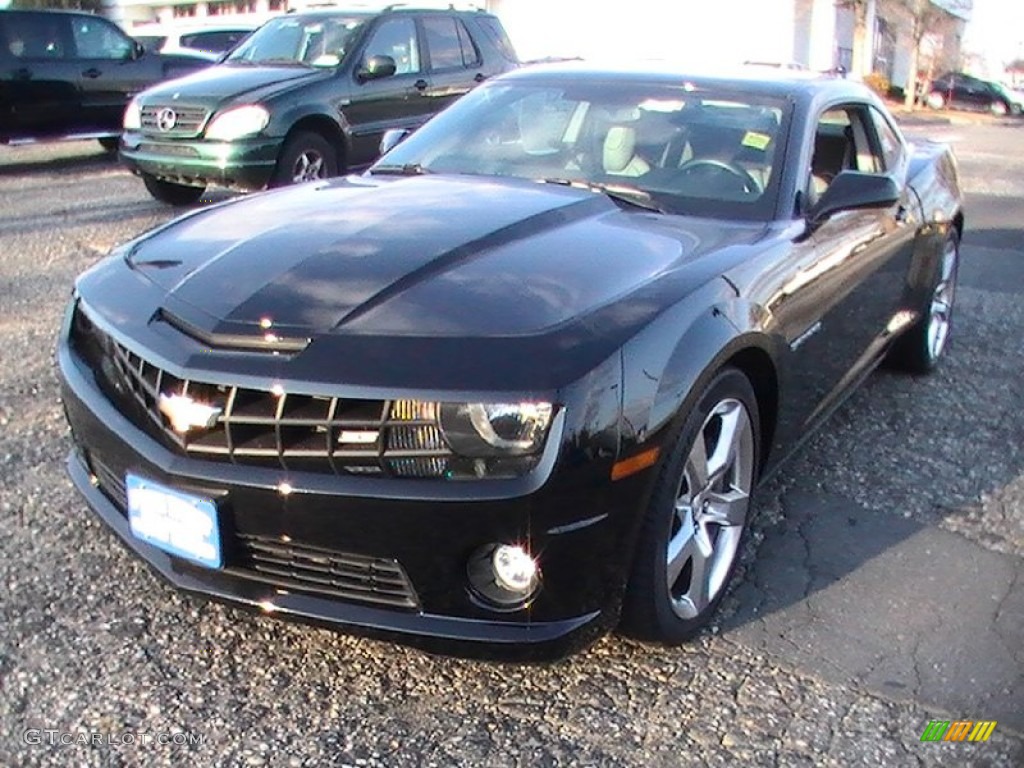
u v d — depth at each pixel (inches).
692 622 116.4
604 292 107.7
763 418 130.8
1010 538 145.9
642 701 107.3
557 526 95.1
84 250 295.6
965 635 121.4
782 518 149.2
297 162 341.7
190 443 99.7
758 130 151.6
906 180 190.9
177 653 111.6
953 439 181.8
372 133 363.9
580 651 105.2
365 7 389.1
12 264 276.2
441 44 393.1
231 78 346.6
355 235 118.2
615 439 96.6
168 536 103.5
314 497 95.3
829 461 170.2
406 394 92.7
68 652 110.6
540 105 164.6
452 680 109.4
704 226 133.9
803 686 110.8
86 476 122.9
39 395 181.6
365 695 106.5
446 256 112.1
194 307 105.9
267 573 102.2
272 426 96.5
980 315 265.4
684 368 103.7
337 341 97.5
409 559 96.1
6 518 137.4
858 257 155.3
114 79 498.9
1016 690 111.4
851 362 163.2
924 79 1413.6
